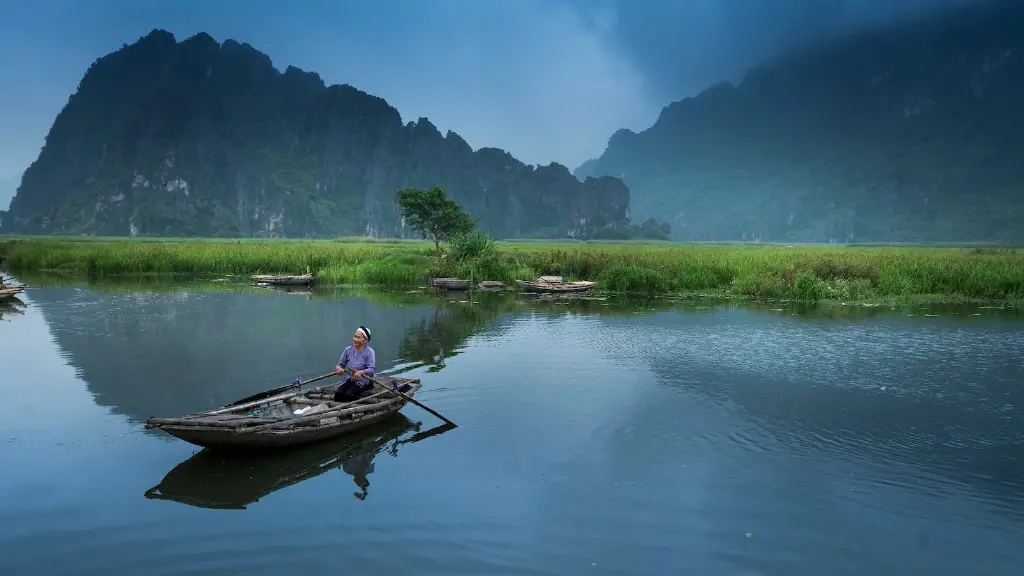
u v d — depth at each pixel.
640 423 8.05
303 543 5.04
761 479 6.32
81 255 36.78
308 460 6.80
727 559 4.84
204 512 5.57
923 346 13.13
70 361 11.50
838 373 10.74
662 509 5.66
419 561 4.77
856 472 6.48
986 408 8.69
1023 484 6.21
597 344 13.41
